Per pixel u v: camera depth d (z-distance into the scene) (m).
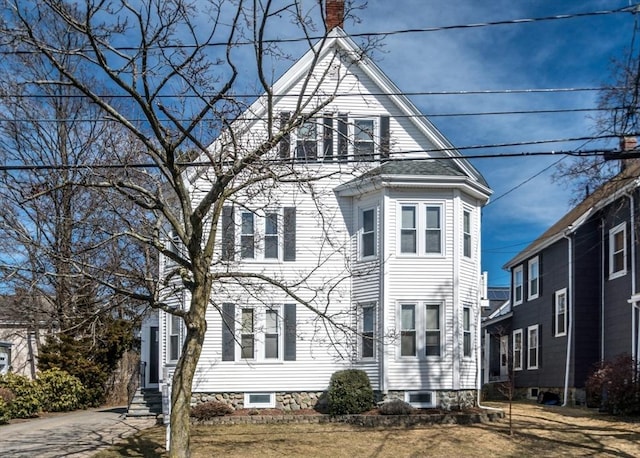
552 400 24.20
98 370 24.30
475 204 20.11
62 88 24.05
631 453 13.24
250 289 18.61
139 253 16.97
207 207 10.98
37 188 12.95
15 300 23.80
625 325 20.53
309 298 19.17
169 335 19.88
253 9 11.68
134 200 11.26
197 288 11.02
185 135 10.65
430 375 18.31
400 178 18.59
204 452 13.73
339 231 17.64
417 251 18.78
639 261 19.67
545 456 13.17
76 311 14.35
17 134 23.69
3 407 18.16
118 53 10.49
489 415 17.16
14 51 10.73
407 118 20.17
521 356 28.75
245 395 18.83
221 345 18.94
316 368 19.00
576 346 22.47
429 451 13.69
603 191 18.28
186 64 10.77
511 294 31.17
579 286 22.81
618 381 18.11
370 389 17.62
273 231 19.34
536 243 27.22
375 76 20.02
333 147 18.98
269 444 14.45
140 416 19.47
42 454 13.38
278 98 18.58
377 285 18.67
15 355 29.53
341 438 14.98
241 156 14.48
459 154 19.72
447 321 18.58
